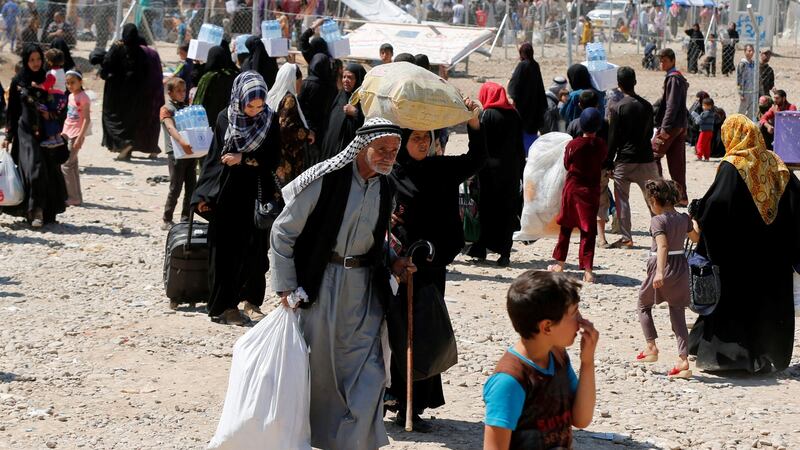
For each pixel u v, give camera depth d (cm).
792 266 898
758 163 879
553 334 451
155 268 1219
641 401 833
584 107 1390
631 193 1911
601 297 1165
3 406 765
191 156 1314
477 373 884
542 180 1297
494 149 1272
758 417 805
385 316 651
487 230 1293
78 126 1551
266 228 960
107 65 1956
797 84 3506
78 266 1212
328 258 614
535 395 454
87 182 1761
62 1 3253
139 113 1970
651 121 1433
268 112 944
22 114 1377
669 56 1675
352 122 1123
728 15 4362
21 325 972
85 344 921
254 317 1008
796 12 4309
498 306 1110
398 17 3291
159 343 929
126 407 775
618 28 4275
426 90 698
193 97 1585
